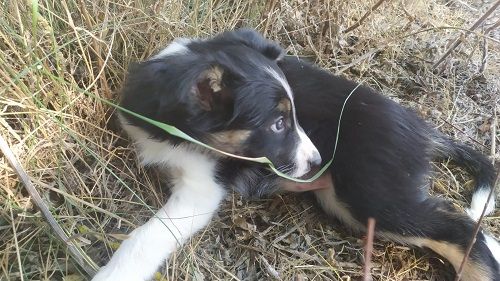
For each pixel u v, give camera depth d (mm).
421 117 451
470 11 670
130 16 450
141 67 377
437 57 570
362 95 412
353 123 400
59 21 414
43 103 388
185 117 356
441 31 607
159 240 357
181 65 347
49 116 376
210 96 357
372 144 393
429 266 401
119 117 403
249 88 358
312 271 394
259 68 367
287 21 546
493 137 496
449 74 557
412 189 393
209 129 364
